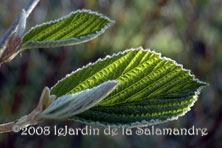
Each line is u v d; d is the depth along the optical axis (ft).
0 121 15.15
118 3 15.49
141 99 2.85
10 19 14.37
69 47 15.28
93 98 2.34
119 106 2.80
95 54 15.40
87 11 3.05
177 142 16.85
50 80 15.29
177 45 16.65
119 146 16.24
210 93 16.60
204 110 16.61
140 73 2.85
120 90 2.80
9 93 15.33
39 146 15.02
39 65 15.65
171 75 2.83
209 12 15.97
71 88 2.88
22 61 15.11
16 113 15.24
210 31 16.05
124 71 2.84
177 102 2.83
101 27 3.06
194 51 15.87
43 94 2.52
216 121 15.56
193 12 15.47
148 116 2.82
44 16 15.17
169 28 16.21
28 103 15.76
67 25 3.01
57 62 15.33
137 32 15.25
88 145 15.83
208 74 15.96
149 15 15.26
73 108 2.39
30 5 3.10
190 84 2.85
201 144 15.62
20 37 2.90
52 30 3.01
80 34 3.05
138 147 16.38
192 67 15.80
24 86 15.21
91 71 2.87
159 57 2.82
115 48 15.88
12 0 14.58
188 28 15.60
